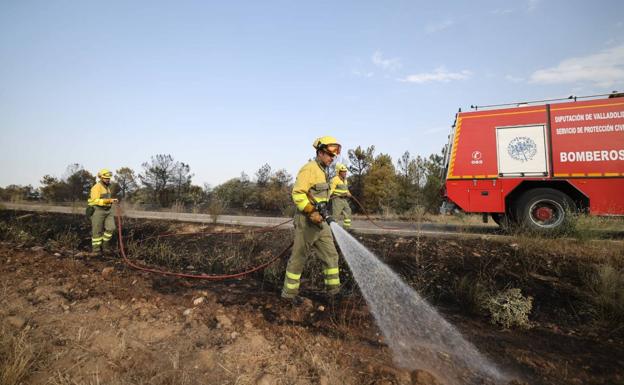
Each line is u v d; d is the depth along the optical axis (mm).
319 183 3779
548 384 2469
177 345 2898
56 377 2432
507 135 7316
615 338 3189
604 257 4723
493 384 2455
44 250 6492
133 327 3215
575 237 5504
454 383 2461
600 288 3873
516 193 7383
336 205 7516
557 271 4590
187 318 3443
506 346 3061
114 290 4238
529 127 7145
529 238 5477
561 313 3773
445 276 4820
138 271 5301
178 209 13562
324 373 2469
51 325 3223
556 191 6676
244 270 5855
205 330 3182
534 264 4809
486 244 5523
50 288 4168
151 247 7270
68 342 2914
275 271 5453
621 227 5805
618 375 2574
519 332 3393
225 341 2984
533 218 6898
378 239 6324
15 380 2326
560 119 6922
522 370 2662
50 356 2674
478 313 3910
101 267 5371
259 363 2656
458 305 4184
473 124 7633
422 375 2426
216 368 2568
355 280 4691
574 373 2617
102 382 2391
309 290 4602
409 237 6270
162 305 3785
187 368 2561
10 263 5309
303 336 3090
